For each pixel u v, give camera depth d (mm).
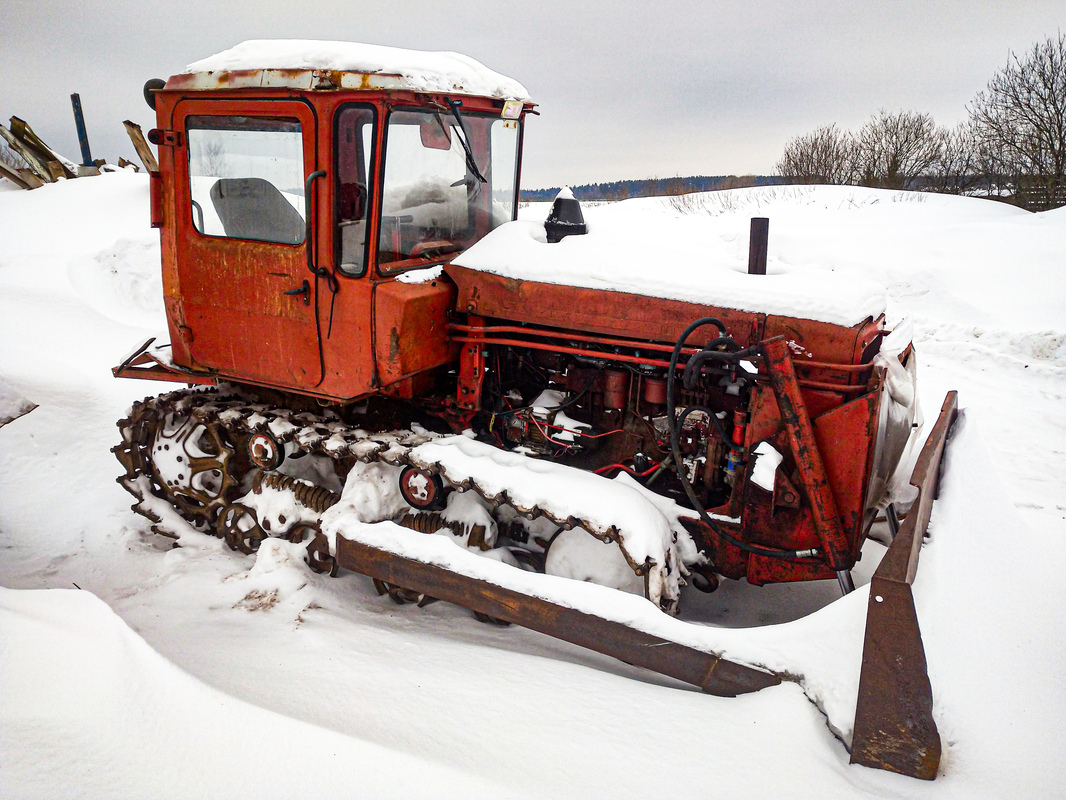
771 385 2863
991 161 17344
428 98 3240
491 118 3895
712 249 3590
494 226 4113
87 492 4957
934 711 2246
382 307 3172
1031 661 2371
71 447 5543
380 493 3539
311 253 3246
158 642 3059
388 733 2449
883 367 2922
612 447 3406
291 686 2730
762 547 3025
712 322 2814
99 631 2781
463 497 3525
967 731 2236
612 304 3119
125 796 2186
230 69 3230
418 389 3600
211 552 4117
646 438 3322
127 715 2461
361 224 3182
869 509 2975
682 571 3119
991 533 2848
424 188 3480
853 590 2811
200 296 3662
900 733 2223
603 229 3793
